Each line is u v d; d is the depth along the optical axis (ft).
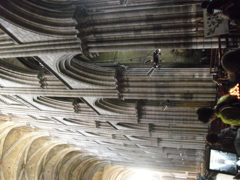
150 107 40.88
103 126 52.39
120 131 52.39
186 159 70.90
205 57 35.06
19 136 73.26
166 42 26.09
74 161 99.19
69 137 71.51
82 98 41.34
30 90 42.11
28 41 30.27
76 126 57.06
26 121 62.90
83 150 89.04
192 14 23.95
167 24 25.13
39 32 27.91
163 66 34.78
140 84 34.60
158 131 47.55
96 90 37.19
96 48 28.22
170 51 37.40
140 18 25.49
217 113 16.12
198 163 73.72
